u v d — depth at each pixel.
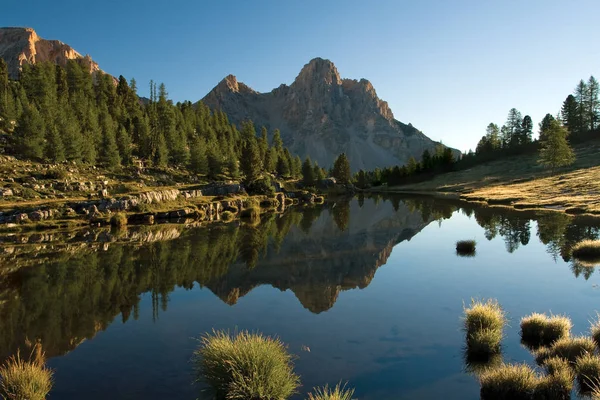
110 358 10.89
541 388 7.91
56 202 51.72
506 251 25.78
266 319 14.08
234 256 27.25
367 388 8.65
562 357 9.30
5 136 78.94
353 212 64.94
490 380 8.20
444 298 15.88
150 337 12.55
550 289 16.23
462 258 24.36
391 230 40.50
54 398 8.62
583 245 22.67
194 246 31.52
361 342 11.45
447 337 11.62
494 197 71.62
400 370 9.51
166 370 10.02
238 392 8.21
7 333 13.10
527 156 128.12
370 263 24.09
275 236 37.56
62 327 13.67
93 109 106.00
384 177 169.50
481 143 168.25
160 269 23.28
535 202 57.41
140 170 86.81
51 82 117.69
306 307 15.42
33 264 24.75
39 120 76.94
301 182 132.75
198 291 18.39
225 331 12.85
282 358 9.41
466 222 43.28
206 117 159.50
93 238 36.22
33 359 10.73
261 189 92.81
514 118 157.12
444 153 151.75
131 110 128.25
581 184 65.75
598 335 10.33
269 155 126.06
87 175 73.12
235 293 17.91
